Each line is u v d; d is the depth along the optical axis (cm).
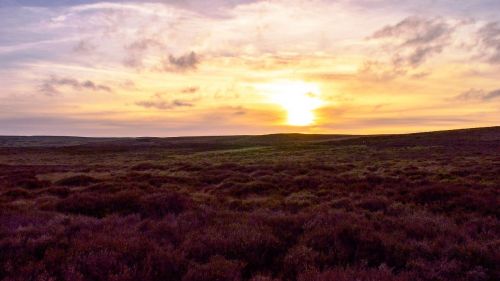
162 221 858
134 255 613
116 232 758
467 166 2758
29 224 823
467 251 656
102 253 602
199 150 9644
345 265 616
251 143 14038
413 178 2141
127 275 527
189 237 725
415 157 4347
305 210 1104
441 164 3142
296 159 4797
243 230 767
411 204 1184
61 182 2219
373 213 1005
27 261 579
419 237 772
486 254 635
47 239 677
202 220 896
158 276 555
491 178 1914
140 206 1085
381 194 1436
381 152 5491
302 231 824
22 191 1598
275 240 716
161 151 9400
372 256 649
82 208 1092
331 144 8638
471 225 868
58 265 563
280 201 1335
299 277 534
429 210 1112
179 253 629
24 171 3188
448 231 790
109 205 1109
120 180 2195
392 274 554
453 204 1138
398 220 891
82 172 3403
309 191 1609
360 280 510
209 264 578
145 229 819
